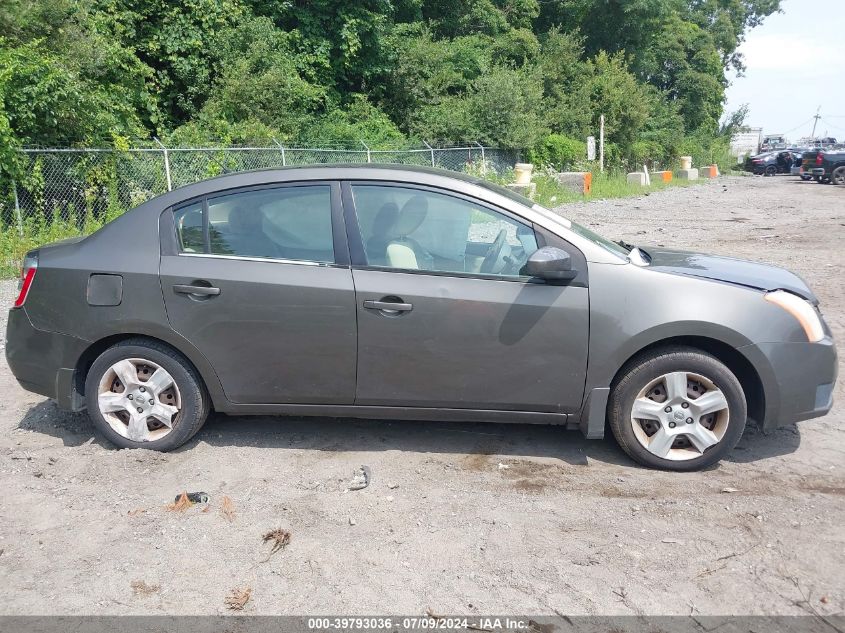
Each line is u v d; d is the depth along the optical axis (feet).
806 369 13.01
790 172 148.66
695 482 12.89
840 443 14.64
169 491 12.58
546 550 10.71
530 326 12.89
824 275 32.30
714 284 13.08
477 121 81.30
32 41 41.50
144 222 13.80
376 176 13.60
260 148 51.37
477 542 10.94
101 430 14.03
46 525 11.43
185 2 62.90
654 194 88.53
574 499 12.27
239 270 13.29
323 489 12.66
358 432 15.12
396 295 12.94
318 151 58.03
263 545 10.87
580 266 13.02
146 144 50.24
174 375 13.65
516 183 72.02
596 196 82.23
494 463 13.70
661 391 13.20
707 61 152.97
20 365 14.15
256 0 70.74
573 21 120.47
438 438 14.85
